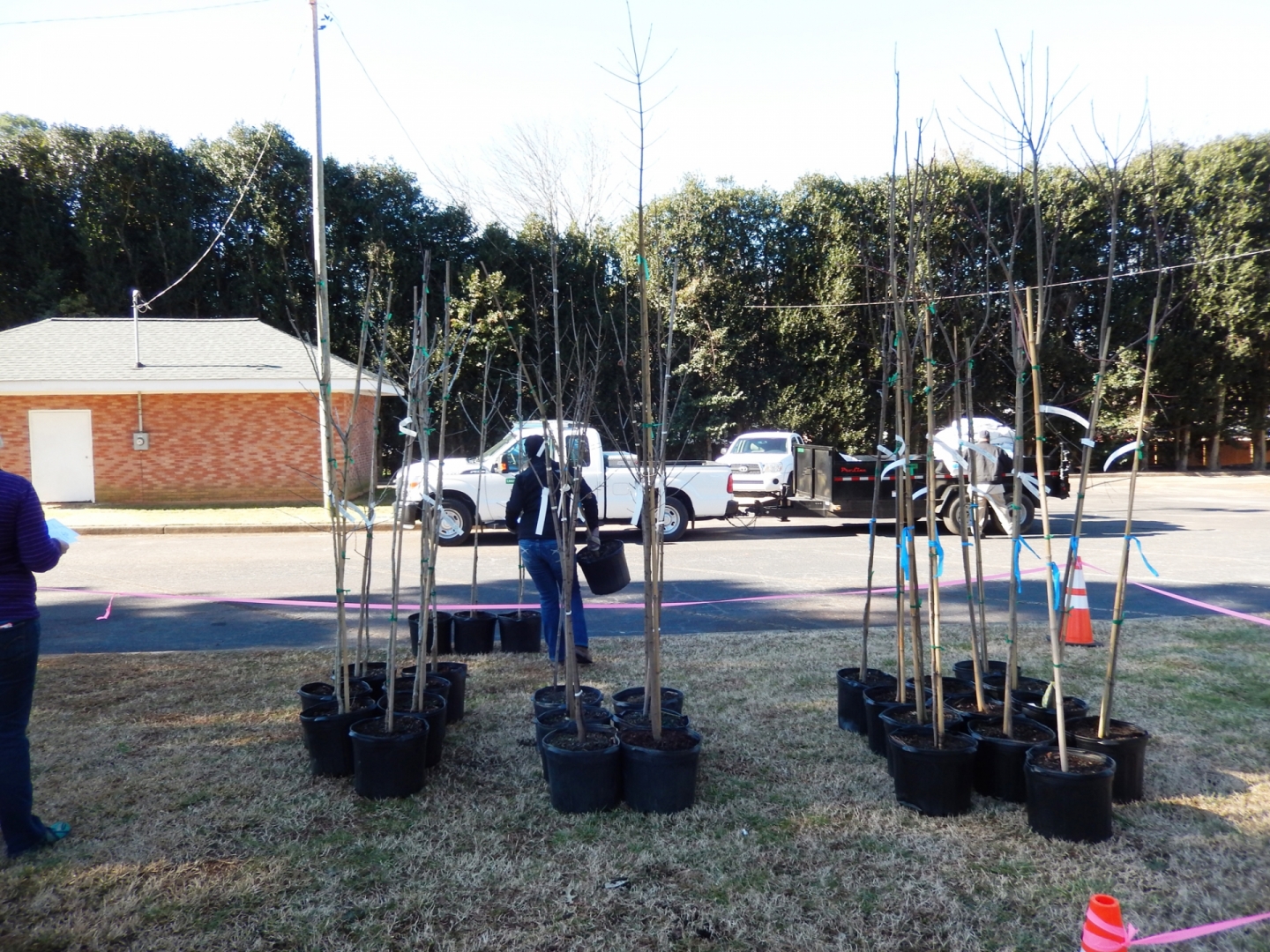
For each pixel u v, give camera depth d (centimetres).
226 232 2514
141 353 1853
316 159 1199
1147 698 531
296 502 1844
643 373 388
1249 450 3103
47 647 685
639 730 407
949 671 585
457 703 497
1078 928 293
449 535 1313
